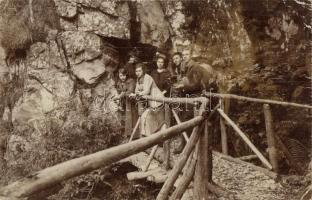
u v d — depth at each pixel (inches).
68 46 288.4
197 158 143.1
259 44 295.7
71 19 292.8
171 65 285.4
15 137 257.6
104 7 294.5
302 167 203.6
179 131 115.6
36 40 291.0
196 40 321.7
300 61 277.9
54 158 216.8
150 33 316.8
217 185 177.0
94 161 65.6
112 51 303.1
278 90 260.1
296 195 170.2
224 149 231.8
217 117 242.4
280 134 233.5
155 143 95.6
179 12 325.1
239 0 300.8
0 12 289.7
